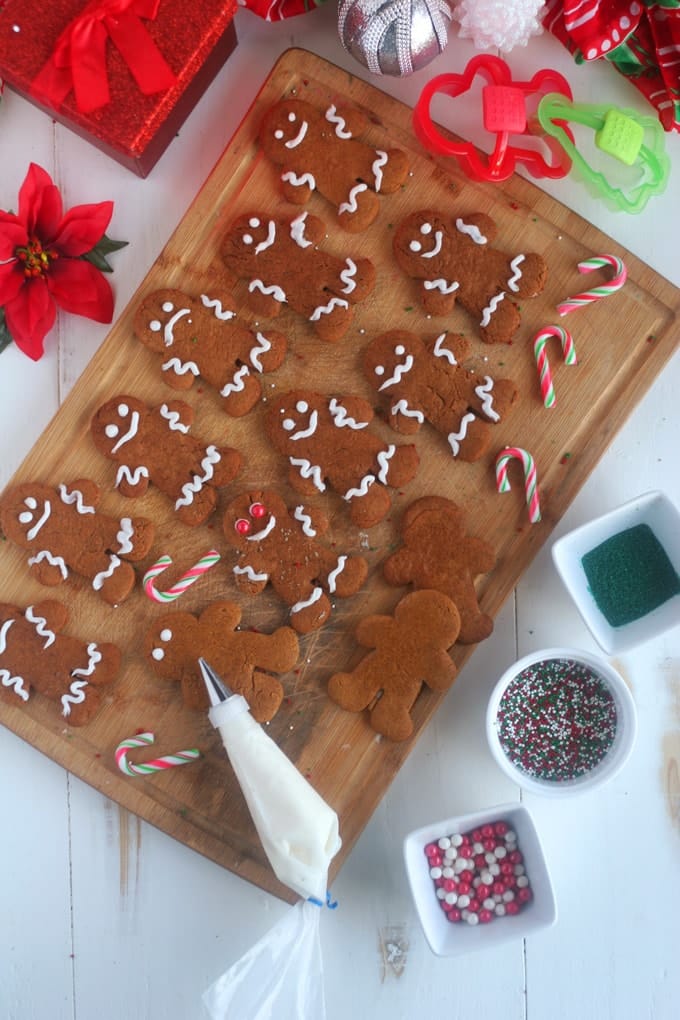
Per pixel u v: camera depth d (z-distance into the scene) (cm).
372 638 78
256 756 74
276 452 80
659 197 83
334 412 79
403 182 80
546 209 80
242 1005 78
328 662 79
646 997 82
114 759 79
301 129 79
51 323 81
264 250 79
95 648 79
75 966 82
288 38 83
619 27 80
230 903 82
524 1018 82
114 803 82
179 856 82
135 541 79
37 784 82
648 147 81
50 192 80
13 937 82
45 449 80
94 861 82
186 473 79
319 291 79
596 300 80
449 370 79
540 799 82
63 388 84
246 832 79
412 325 80
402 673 78
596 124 78
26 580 80
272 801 74
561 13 82
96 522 79
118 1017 82
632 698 80
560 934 82
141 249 83
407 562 79
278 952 78
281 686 79
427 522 79
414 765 82
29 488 79
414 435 80
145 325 79
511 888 78
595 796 83
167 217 84
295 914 78
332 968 82
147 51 76
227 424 80
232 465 79
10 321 81
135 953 82
